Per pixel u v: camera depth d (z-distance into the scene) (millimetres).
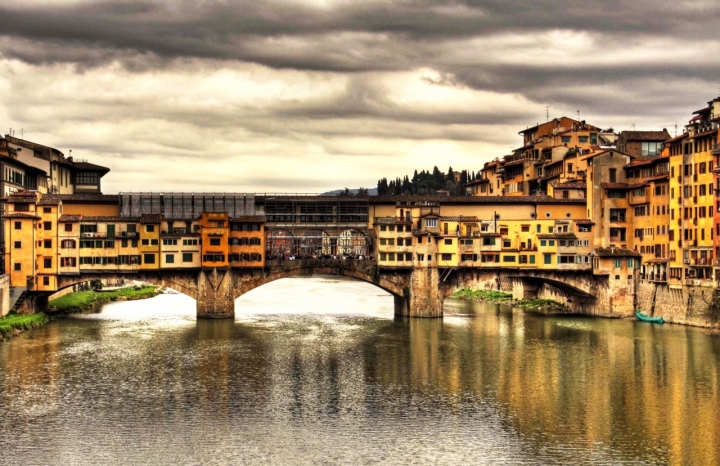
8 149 174750
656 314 161750
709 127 148750
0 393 103812
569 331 148125
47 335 140875
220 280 163625
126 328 149875
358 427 92812
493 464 83125
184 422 94125
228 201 172000
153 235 160750
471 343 136500
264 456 84750
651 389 107125
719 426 93188
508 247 169875
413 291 167000
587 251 170125
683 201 152250
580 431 91750
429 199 177125
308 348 131750
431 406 100250
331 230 176125
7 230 155375
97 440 88562
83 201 170125
